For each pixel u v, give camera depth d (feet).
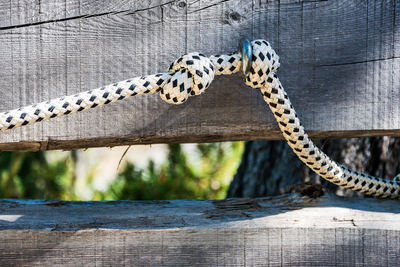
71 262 2.97
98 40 2.93
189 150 7.14
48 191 6.73
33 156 6.75
